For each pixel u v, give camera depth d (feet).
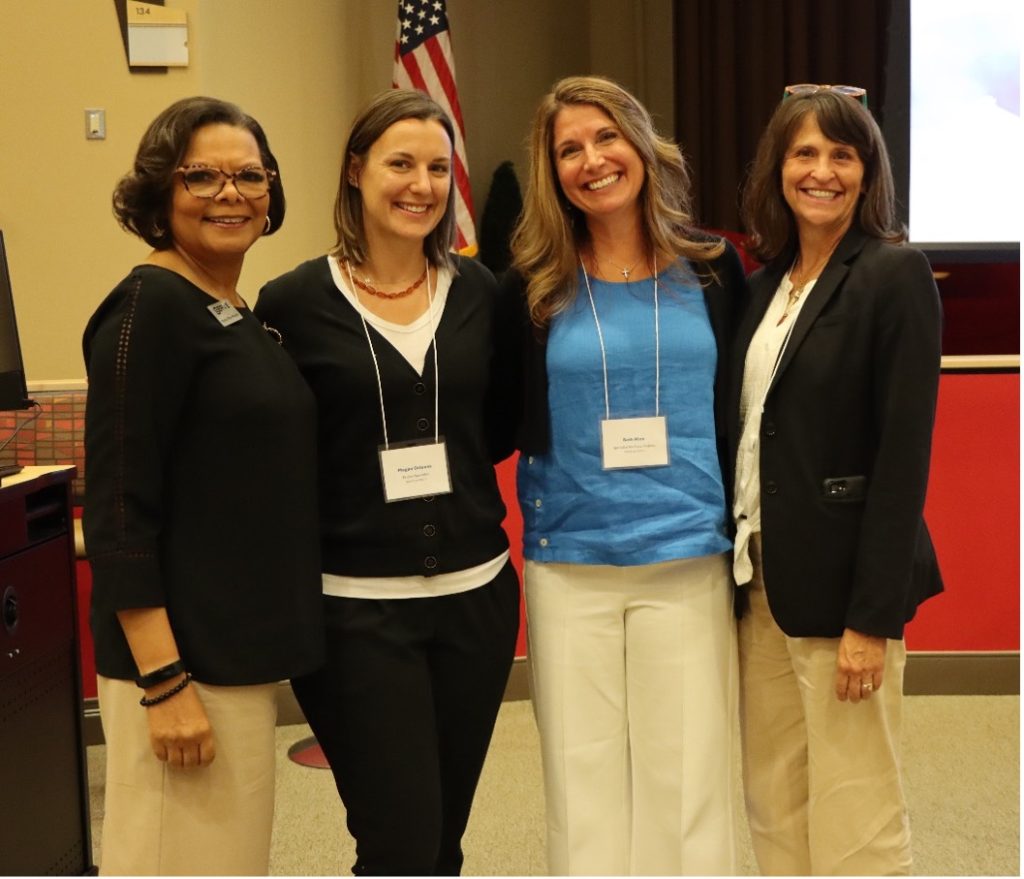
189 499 5.64
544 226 6.64
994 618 12.92
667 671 6.56
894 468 6.16
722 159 21.27
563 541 6.60
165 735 5.49
